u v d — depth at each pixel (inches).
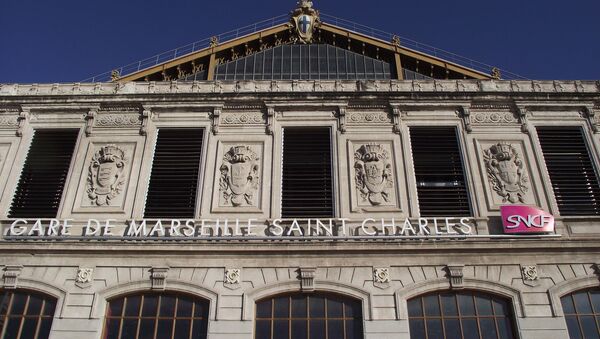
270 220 863.1
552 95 1002.7
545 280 805.9
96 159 949.8
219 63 1282.0
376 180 911.0
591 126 984.9
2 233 866.8
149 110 1002.1
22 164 954.7
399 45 1283.2
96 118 1002.1
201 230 852.6
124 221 871.1
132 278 810.8
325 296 805.2
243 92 1007.0
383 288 799.7
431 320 783.1
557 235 843.4
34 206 908.0
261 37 1291.8
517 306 784.3
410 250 824.9
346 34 1295.5
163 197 910.4
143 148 962.7
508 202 896.3
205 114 1001.5
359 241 831.1
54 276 815.7
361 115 994.1
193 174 939.3
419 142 971.9
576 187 923.4
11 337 778.2
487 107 1000.9
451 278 806.5
